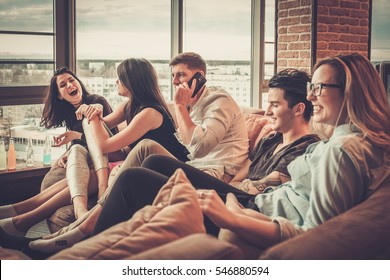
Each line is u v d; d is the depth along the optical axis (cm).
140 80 343
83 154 343
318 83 204
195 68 310
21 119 504
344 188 177
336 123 200
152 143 287
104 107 411
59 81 402
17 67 498
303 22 609
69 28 524
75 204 314
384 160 186
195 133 297
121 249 125
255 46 690
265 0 688
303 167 203
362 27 650
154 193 199
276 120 250
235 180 302
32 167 509
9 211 328
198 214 139
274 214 205
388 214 145
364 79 194
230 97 308
